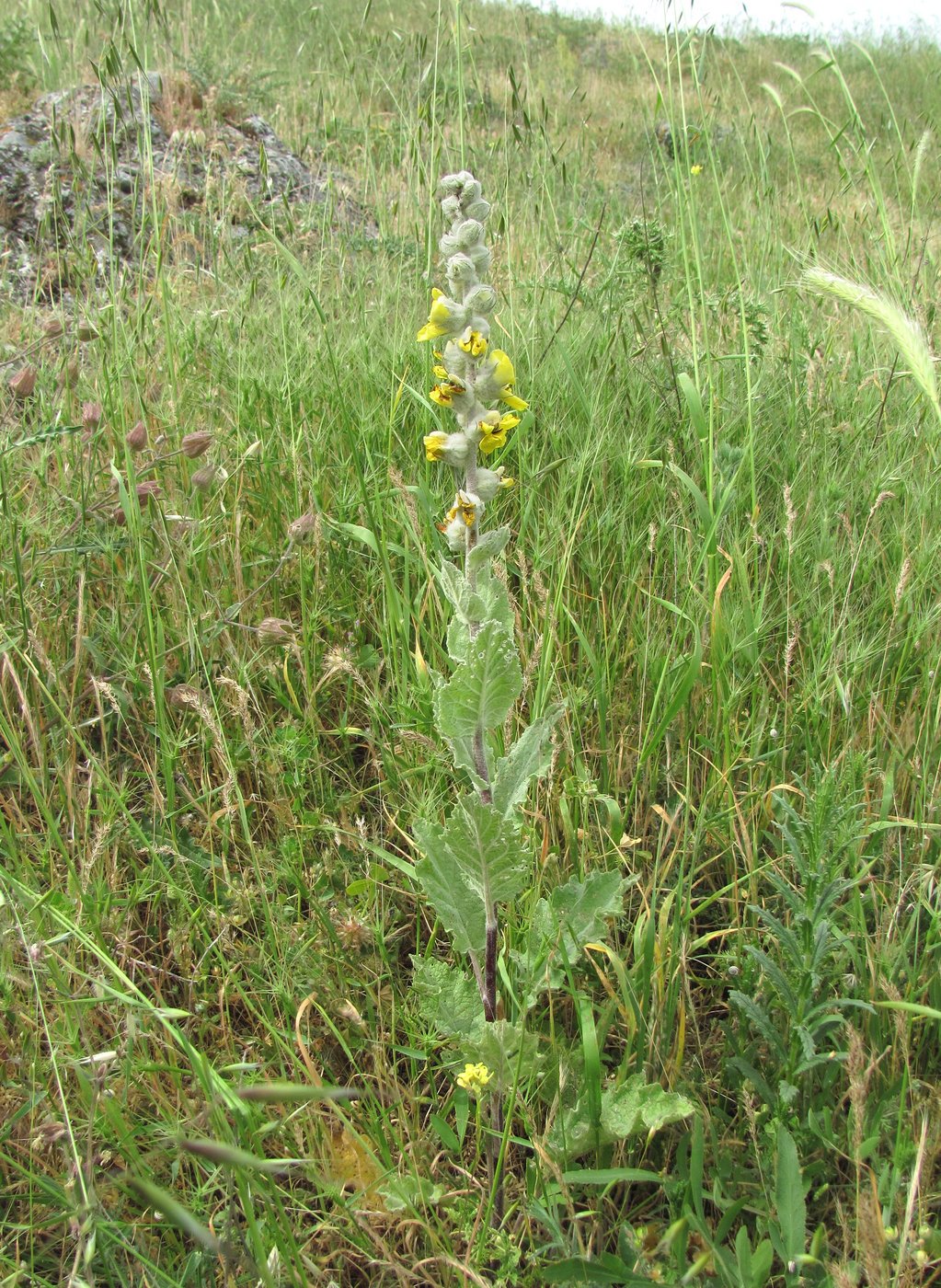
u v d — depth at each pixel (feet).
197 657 9.21
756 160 25.46
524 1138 6.57
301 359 12.72
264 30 36.40
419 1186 5.94
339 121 22.39
